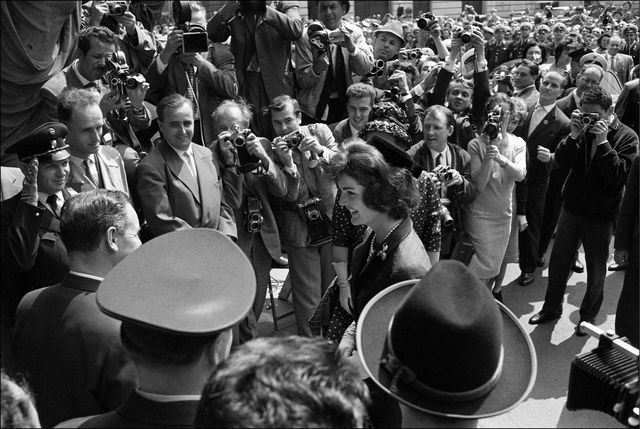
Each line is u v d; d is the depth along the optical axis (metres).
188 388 1.54
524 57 9.59
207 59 4.95
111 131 3.88
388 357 1.44
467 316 1.34
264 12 4.75
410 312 1.38
